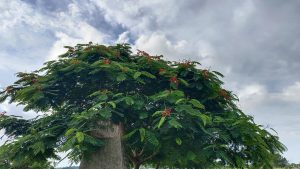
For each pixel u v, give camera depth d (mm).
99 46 13344
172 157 13883
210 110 14039
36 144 10891
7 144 11367
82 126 10633
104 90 11422
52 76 12711
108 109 10648
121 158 12336
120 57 13852
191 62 13617
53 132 11508
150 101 12242
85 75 12617
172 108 11312
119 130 12867
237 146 12852
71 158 11789
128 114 12289
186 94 13836
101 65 11641
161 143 12352
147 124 12469
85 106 13867
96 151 11859
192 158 11812
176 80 12812
